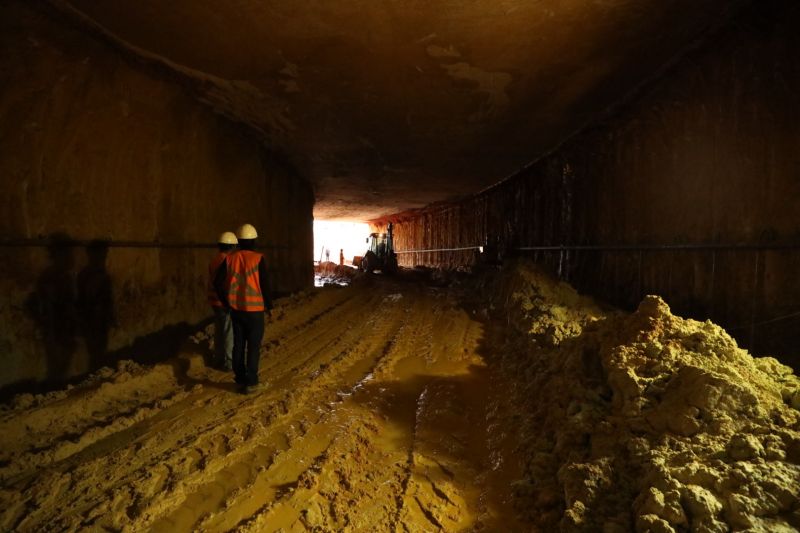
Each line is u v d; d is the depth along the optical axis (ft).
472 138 32.60
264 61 20.10
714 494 7.03
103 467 10.96
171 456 11.46
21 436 12.33
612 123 24.53
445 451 12.00
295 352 21.84
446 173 45.98
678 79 18.21
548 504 8.96
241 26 16.96
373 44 18.52
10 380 14.21
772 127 13.64
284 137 32.48
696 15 15.11
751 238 14.43
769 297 13.73
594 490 8.22
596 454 9.29
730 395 8.65
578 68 20.10
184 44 18.03
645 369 10.66
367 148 35.88
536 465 10.25
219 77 21.66
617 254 23.84
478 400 15.56
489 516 9.19
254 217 33.01
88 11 14.90
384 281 55.16
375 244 83.66
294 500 9.60
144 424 13.57
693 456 7.84
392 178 48.70
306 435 12.80
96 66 16.70
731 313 15.21
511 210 47.32
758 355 14.07
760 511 6.40
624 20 16.01
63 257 16.12
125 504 9.48
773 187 13.62
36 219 15.16
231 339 19.24
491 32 17.34
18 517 9.09
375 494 9.95
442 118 28.22
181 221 23.36
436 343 22.62
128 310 19.33
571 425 10.46
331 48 18.90
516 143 33.50
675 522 6.77
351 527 8.76
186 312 23.58
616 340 12.06
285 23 16.79
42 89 14.75
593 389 11.21
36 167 15.07
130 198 19.58
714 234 16.15
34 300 15.03
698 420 8.61
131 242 19.45
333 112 27.30
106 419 13.85
